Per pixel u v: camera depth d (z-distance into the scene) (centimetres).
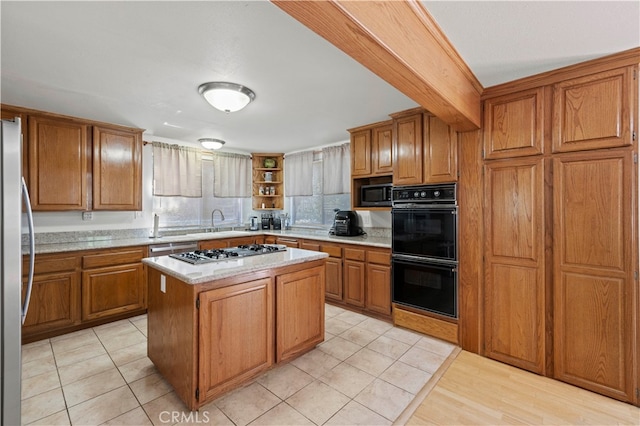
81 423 176
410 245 304
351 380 221
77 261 308
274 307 228
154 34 174
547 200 226
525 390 212
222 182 499
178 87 249
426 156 292
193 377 181
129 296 340
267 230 516
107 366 239
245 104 258
